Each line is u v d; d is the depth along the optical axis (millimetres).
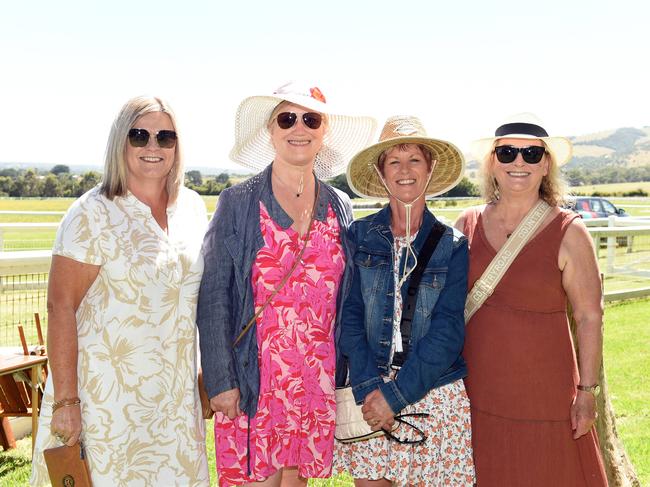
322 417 2887
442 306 2836
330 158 3508
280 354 2799
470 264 2979
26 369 4555
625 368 7074
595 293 2871
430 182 3252
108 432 2492
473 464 2906
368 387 2775
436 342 2754
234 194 2900
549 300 2863
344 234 3008
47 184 62812
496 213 3053
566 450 2840
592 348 2848
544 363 2838
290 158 2910
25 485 4211
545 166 2971
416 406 2801
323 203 2990
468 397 2973
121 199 2574
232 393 2758
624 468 3516
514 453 2836
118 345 2508
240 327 2795
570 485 2832
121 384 2514
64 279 2482
